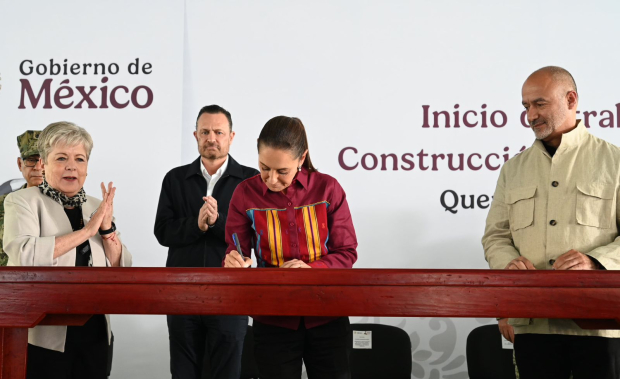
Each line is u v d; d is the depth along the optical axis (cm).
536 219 239
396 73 386
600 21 384
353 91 386
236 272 168
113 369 378
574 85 243
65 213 255
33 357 225
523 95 247
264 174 206
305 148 209
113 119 388
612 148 238
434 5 387
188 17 391
